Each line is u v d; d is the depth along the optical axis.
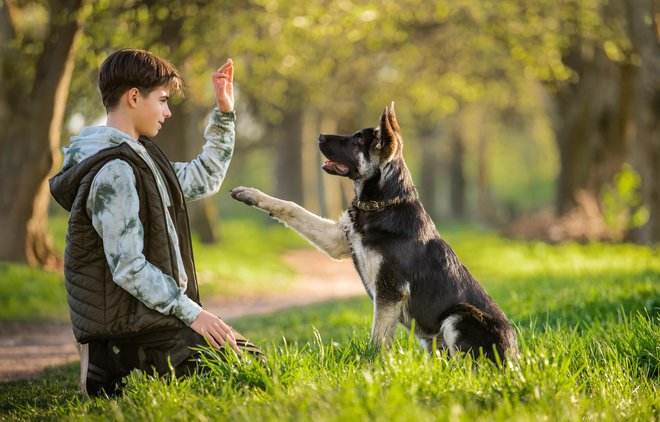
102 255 3.59
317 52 19.39
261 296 15.38
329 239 5.05
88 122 16.89
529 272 15.33
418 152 45.69
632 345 4.65
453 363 3.96
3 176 13.95
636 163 18.08
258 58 18.19
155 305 3.53
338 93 26.89
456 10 16.42
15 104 13.93
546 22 17.22
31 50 13.84
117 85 3.69
